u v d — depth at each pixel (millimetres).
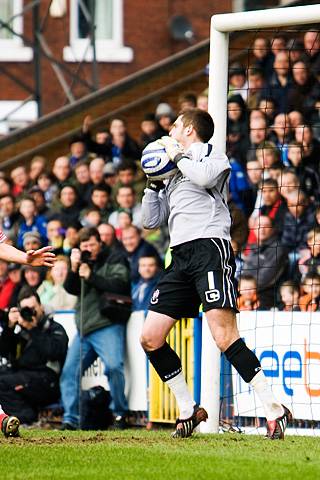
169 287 19344
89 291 27141
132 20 59281
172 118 35406
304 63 32969
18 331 28203
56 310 29062
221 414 24047
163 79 42531
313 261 27469
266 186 29969
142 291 29188
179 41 59438
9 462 16750
